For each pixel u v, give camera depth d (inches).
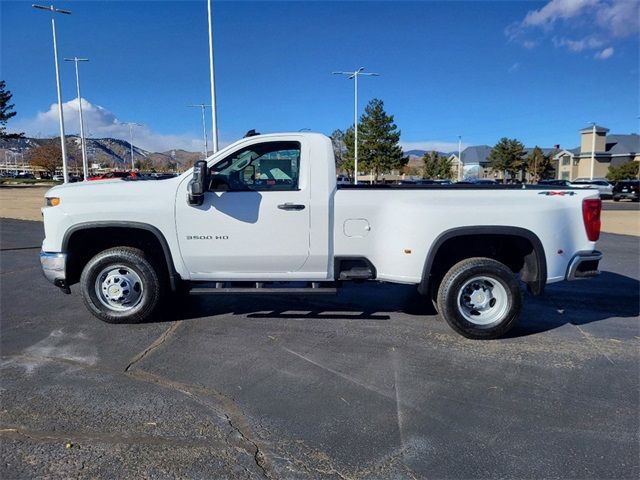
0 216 727.7
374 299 257.4
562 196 198.7
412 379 159.8
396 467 113.7
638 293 277.1
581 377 161.9
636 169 2452.0
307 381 157.8
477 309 198.7
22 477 108.8
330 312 233.6
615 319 226.8
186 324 213.9
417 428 130.0
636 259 396.5
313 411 138.6
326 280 206.7
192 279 208.7
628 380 159.9
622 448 121.3
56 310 234.2
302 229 200.1
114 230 209.9
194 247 203.2
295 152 203.2
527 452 119.5
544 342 195.0
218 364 170.9
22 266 344.8
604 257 406.0
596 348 188.4
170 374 162.4
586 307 247.3
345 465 114.3
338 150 2288.4
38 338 195.8
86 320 219.0
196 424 131.0
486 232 194.2
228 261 204.4
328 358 176.9
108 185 205.5
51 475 109.5
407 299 257.6
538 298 265.7
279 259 203.5
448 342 194.1
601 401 145.4
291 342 192.7
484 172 3614.7
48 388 151.3
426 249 195.9
